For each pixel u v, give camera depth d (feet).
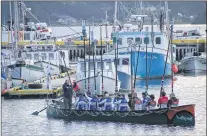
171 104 366.02
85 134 348.79
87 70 476.54
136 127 361.71
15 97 484.74
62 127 367.45
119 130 354.74
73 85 451.53
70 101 390.01
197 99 487.61
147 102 368.68
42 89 488.44
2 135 350.02
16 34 610.65
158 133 346.13
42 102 465.47
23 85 505.25
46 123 379.14
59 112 387.75
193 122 360.69
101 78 464.24
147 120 364.99
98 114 374.63
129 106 372.79
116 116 370.73
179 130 352.69
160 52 613.93
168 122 362.33
